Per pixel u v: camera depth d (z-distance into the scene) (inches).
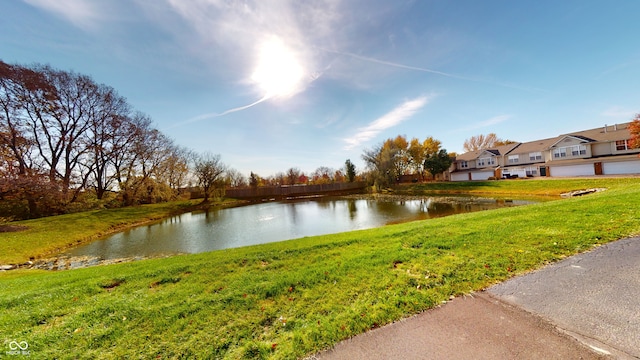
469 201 935.0
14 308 153.2
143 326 126.0
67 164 887.7
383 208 920.3
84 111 919.0
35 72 762.8
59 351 109.9
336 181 2180.1
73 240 570.9
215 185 1515.7
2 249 457.1
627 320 103.3
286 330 117.3
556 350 90.2
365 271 174.2
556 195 895.1
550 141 1395.2
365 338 105.7
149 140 1157.1
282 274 181.0
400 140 2012.8
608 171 1046.4
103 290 178.1
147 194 1216.2
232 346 108.2
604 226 231.5
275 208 1151.6
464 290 139.4
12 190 629.0
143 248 511.8
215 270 201.3
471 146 2361.0
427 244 224.5
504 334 101.2
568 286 134.5
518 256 180.4
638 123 860.0
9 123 716.0
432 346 97.3
